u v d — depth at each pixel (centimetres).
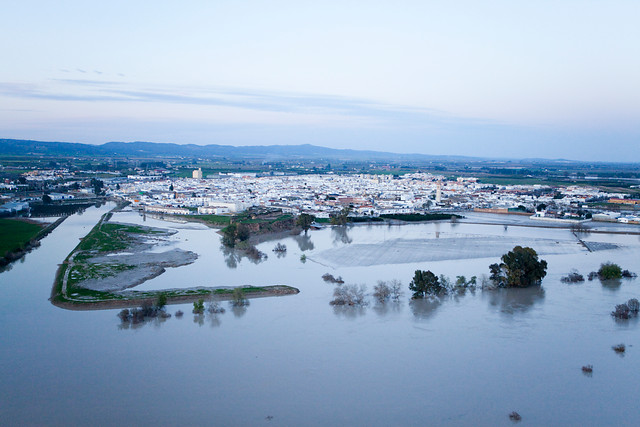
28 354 12688
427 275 17362
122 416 10106
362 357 12619
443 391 11056
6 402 10544
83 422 9906
